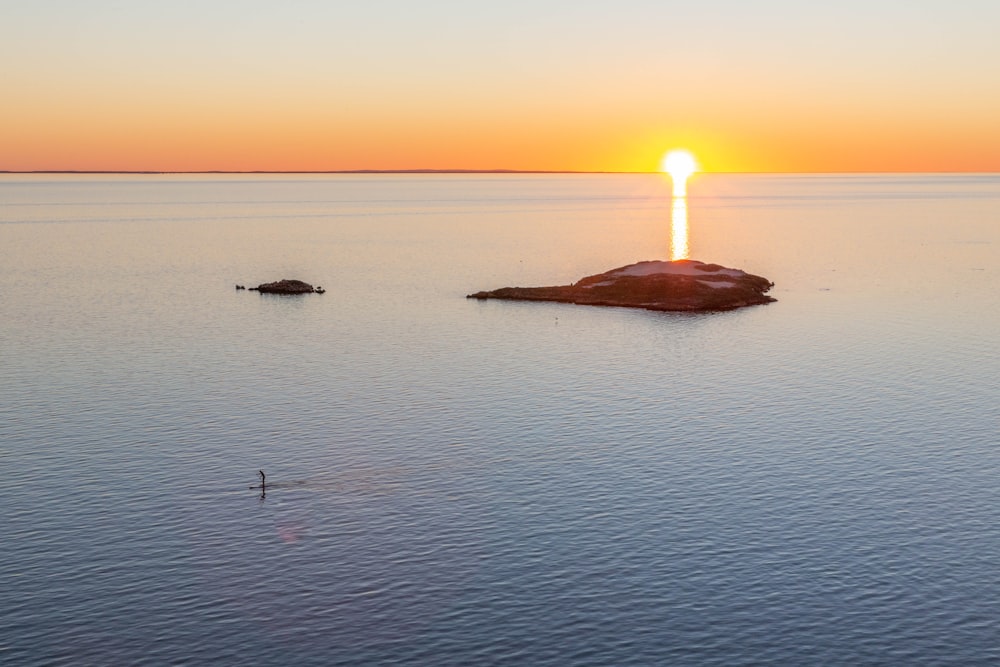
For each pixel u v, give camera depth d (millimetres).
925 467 77125
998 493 71500
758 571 59094
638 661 49594
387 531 65062
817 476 75188
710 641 51406
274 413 92562
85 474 75250
